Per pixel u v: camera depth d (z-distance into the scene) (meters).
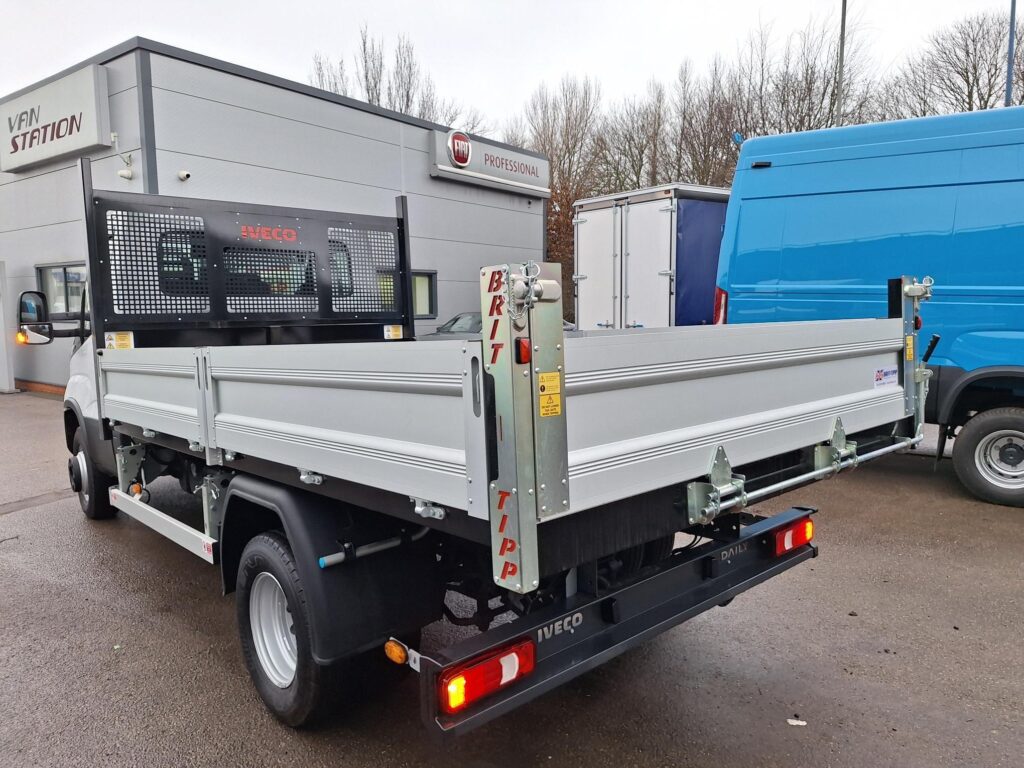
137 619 4.07
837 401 3.02
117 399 4.08
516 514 1.72
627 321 10.55
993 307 5.44
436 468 1.96
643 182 29.64
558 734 2.84
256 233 4.60
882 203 5.90
